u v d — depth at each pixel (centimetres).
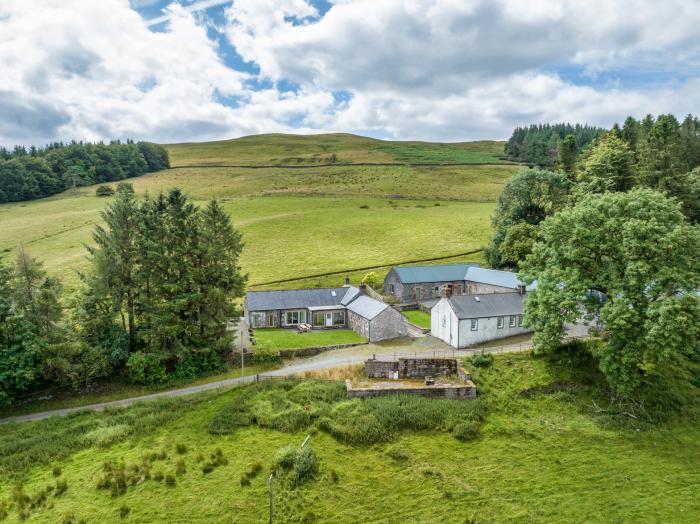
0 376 4088
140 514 2914
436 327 5978
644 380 4434
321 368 4894
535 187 8669
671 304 3734
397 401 4162
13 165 16638
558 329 4494
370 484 3234
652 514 2952
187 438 3738
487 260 9038
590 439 3738
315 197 16138
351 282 8600
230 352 5325
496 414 4116
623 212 4456
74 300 4831
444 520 2909
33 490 3130
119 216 4959
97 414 4147
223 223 5531
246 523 2864
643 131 11650
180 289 4981
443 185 17925
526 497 3114
